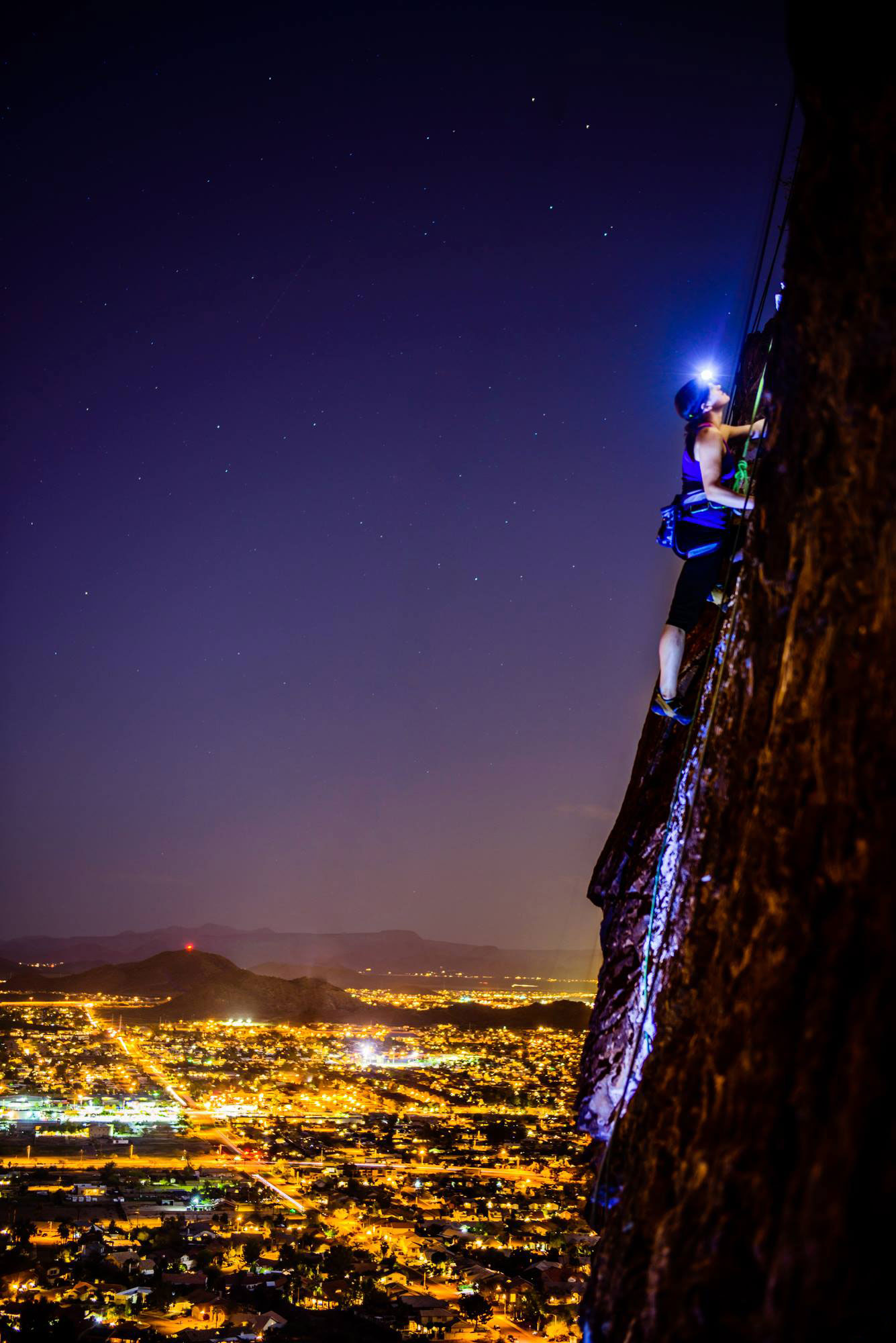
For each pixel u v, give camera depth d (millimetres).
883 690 2650
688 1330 2629
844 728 2820
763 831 3271
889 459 2842
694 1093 3426
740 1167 2711
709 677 5273
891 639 2668
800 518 3496
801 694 3195
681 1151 3396
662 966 4781
